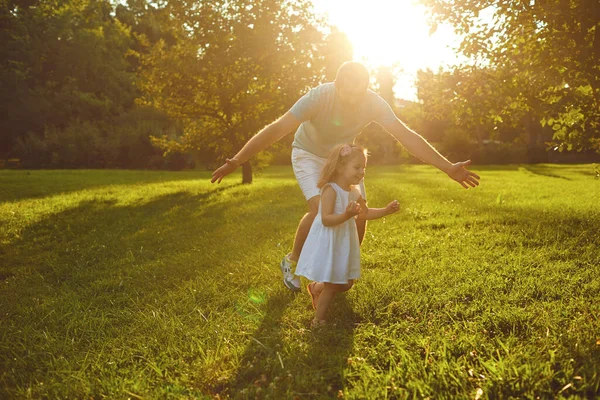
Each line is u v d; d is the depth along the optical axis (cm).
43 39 3656
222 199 1114
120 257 553
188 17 1512
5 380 262
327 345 293
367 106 354
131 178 1981
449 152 3809
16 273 500
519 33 759
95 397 246
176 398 238
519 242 534
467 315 328
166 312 361
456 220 705
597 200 940
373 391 233
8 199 1149
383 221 723
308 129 379
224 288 416
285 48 1522
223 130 1627
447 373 246
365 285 399
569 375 234
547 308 332
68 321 350
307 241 327
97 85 3862
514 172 2339
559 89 734
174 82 1541
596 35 616
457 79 802
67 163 3191
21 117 3509
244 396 235
